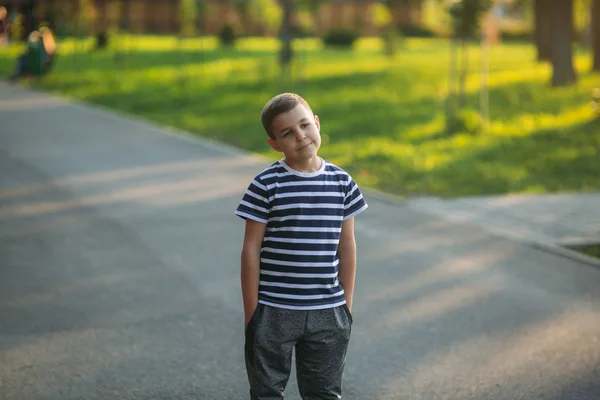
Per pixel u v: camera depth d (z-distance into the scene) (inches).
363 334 249.6
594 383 212.7
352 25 3299.7
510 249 352.8
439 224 399.9
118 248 350.3
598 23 1403.8
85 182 497.4
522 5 2431.1
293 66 1483.8
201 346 238.4
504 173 548.1
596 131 743.1
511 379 215.5
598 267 325.7
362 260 334.6
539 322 260.5
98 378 215.3
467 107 932.6
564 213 422.9
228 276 310.3
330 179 149.8
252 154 616.7
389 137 721.6
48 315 265.1
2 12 2180.1
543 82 1217.4
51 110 893.2
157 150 628.1
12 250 346.3
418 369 222.5
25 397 203.3
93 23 2856.8
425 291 293.4
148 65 1550.2
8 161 569.3
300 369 158.1
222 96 1058.7
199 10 2194.9
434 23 3329.2
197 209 428.1
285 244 147.8
